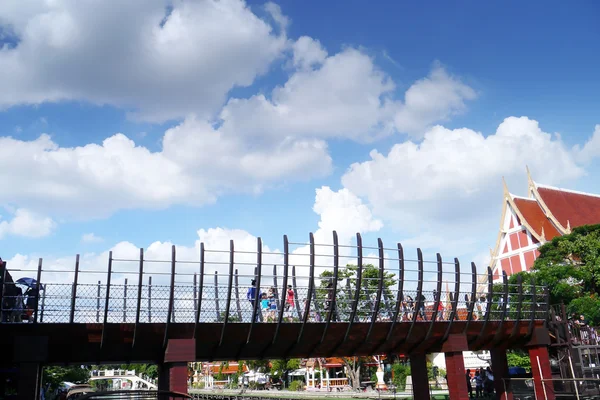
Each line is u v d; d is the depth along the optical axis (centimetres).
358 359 7088
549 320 3416
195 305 2397
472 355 7250
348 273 5500
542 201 8569
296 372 10131
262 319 2542
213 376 12888
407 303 2909
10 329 2141
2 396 2597
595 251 5619
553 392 3198
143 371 14775
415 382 2981
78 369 7388
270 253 2503
